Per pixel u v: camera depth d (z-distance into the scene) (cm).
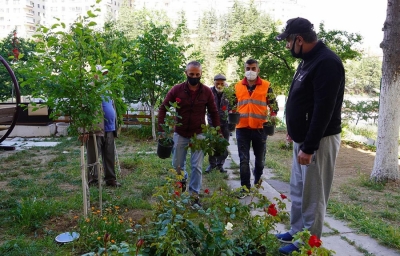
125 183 610
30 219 429
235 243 267
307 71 315
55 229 411
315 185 326
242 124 525
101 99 403
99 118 417
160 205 269
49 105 404
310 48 319
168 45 1066
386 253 364
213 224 257
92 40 405
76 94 394
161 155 456
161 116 476
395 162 653
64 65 384
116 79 417
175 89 473
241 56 1119
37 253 350
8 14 6456
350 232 415
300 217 360
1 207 489
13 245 359
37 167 745
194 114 469
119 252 227
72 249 358
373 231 409
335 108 320
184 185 470
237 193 331
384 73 650
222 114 682
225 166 755
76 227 409
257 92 520
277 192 564
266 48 1073
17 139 1102
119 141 1066
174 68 1066
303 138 331
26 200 478
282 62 1112
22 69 391
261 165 541
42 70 385
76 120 409
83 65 399
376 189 618
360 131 1268
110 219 410
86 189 437
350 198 564
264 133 524
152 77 1052
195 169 473
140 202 502
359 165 820
